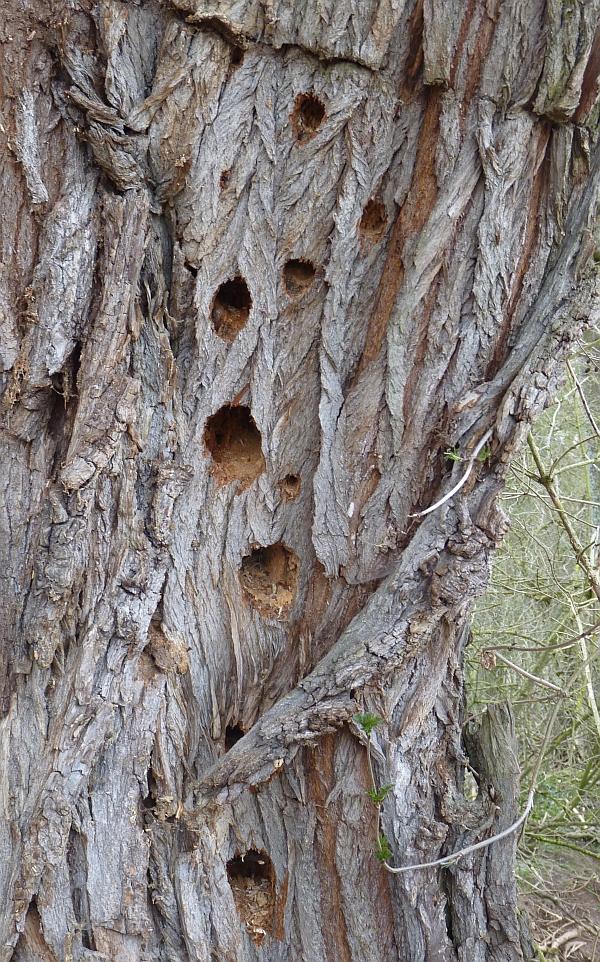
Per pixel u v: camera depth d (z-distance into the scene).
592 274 2.24
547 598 3.07
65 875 2.22
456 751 2.33
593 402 3.52
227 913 2.28
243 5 2.20
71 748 2.21
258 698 2.31
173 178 2.23
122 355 2.21
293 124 2.25
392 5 2.21
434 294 2.25
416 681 2.29
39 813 2.21
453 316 2.25
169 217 2.25
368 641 2.24
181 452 2.27
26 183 2.21
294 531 2.31
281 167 2.26
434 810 2.31
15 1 2.18
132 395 2.21
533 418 2.23
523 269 2.26
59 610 2.22
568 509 3.37
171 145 2.22
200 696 2.29
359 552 2.29
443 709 2.32
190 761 2.29
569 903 2.94
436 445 2.27
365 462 2.28
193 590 2.29
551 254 2.26
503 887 2.32
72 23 2.18
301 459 2.30
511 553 3.29
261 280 2.27
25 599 2.24
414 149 2.25
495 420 2.23
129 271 2.21
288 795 2.31
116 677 2.23
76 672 2.22
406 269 2.26
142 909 2.24
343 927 2.30
